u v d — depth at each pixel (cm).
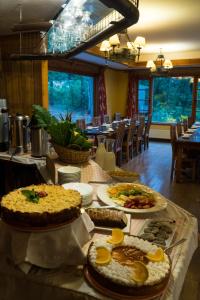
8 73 415
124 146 598
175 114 869
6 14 321
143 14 381
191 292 200
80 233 109
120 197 152
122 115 920
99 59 637
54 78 626
